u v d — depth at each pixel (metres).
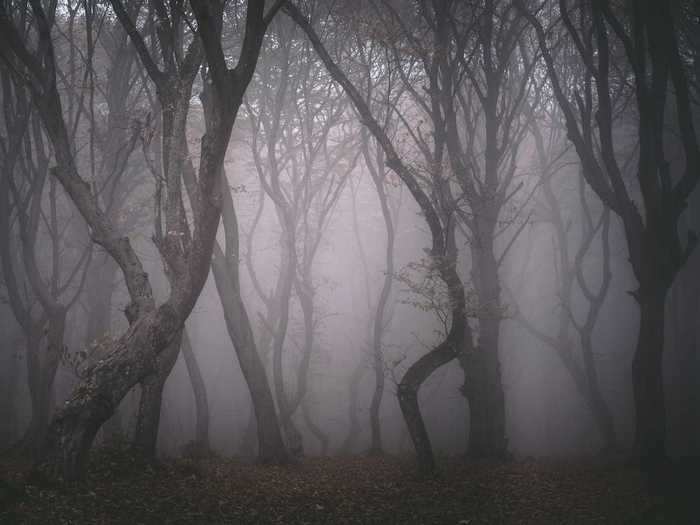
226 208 18.55
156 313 11.39
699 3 18.30
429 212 15.77
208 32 10.88
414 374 15.41
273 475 15.38
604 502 12.49
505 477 15.16
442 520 10.82
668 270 16.66
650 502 12.41
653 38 16.22
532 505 12.26
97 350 12.29
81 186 12.58
